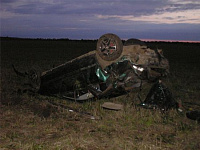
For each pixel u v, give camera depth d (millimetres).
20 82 12133
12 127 6242
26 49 46188
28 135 5746
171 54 37750
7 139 5496
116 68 7383
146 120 6828
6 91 10391
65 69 8461
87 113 7352
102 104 8391
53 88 9117
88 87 8031
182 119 7043
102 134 5844
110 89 7598
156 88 7832
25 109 7934
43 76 9219
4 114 7285
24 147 5016
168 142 5430
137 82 7926
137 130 6129
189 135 5844
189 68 19734
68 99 8930
